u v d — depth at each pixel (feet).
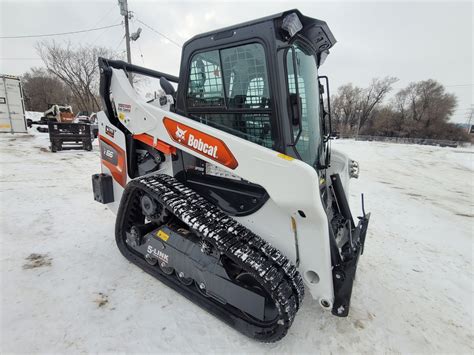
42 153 31.12
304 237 6.23
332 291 6.29
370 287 8.95
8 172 21.36
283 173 5.75
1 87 47.73
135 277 8.49
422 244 12.59
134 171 9.46
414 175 32.89
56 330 6.35
